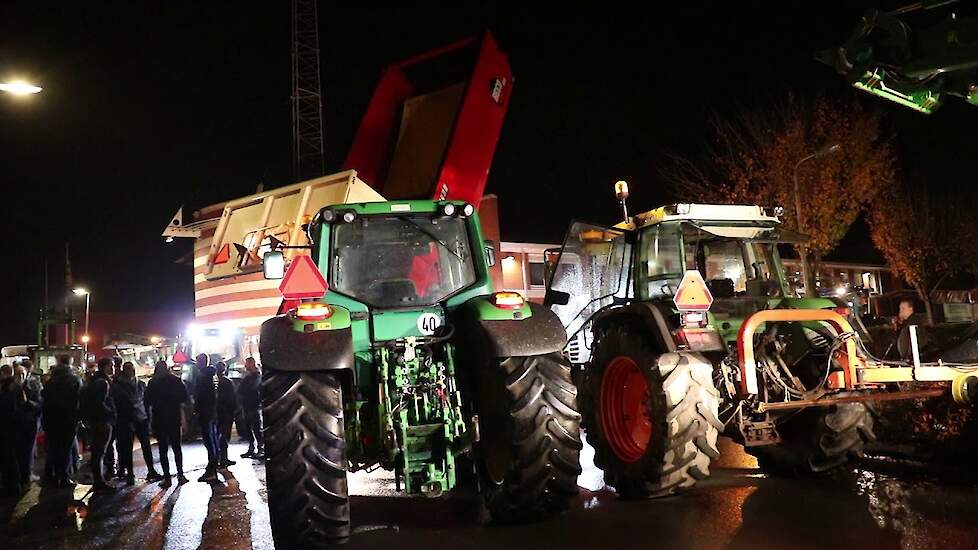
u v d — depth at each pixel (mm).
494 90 14047
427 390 5730
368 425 5980
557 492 5777
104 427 9828
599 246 8875
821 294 8586
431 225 6664
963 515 5656
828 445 7137
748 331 6223
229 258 13719
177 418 9812
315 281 6008
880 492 6602
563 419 5719
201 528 6879
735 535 5434
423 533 5941
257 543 6184
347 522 5426
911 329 6176
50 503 8953
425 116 14375
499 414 5852
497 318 5855
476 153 14000
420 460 5625
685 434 6375
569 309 9188
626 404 7457
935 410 7953
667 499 6785
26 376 11602
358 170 14383
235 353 13617
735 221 7656
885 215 23438
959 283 25516
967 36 4461
